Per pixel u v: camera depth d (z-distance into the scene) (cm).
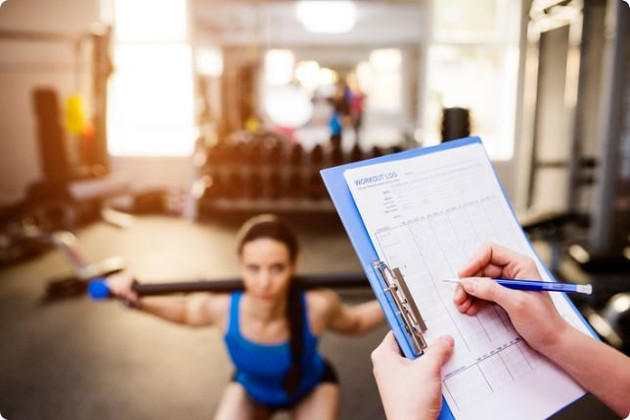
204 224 499
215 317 135
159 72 603
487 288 47
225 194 507
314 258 386
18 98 509
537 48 397
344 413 187
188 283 125
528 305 46
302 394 136
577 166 377
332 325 140
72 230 463
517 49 544
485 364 47
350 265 368
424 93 564
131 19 582
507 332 50
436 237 52
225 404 134
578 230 411
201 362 232
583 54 357
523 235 57
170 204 550
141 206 547
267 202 505
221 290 126
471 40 578
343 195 50
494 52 589
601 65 406
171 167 603
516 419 45
